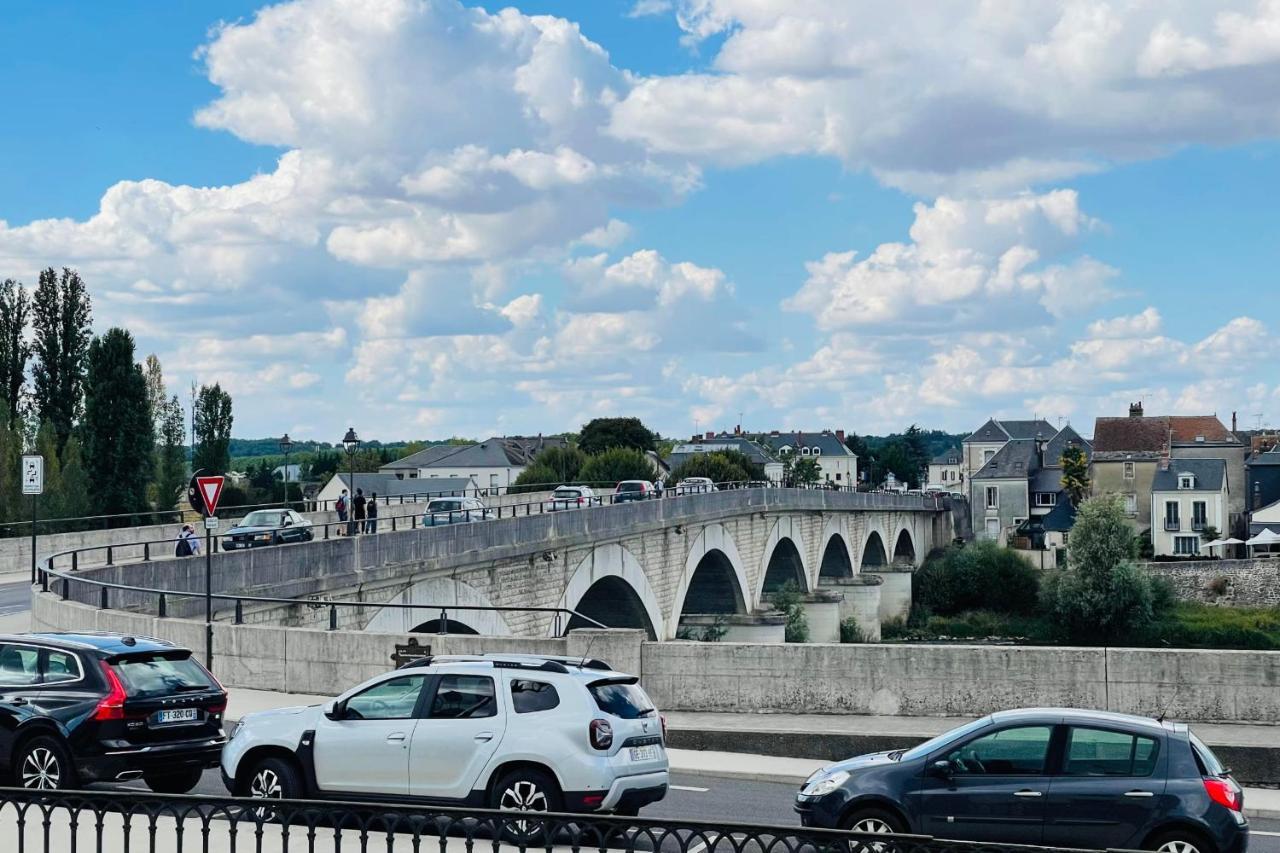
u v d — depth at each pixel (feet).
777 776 65.57
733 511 243.81
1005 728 48.83
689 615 255.09
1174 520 412.57
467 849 38.19
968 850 35.70
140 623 95.09
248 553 112.98
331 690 87.30
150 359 368.27
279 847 46.80
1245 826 46.62
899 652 77.41
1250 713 74.08
